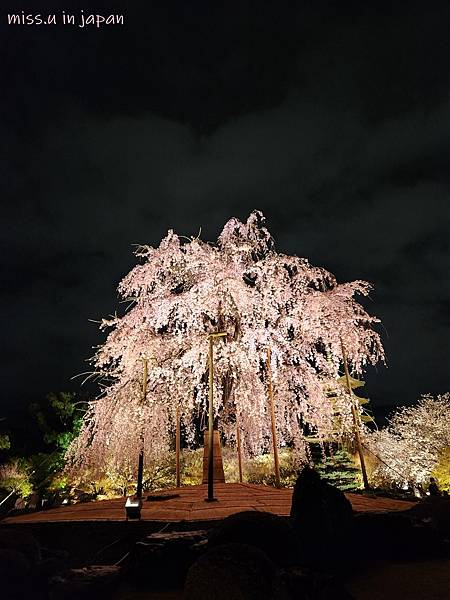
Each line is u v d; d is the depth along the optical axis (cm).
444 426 2847
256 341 1750
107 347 1820
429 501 952
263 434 1853
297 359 1866
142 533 985
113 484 2128
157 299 1870
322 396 1797
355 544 742
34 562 693
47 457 2522
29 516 1230
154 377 1716
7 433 2759
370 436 2136
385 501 1321
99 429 1734
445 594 573
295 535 672
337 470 2248
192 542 698
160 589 636
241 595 465
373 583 638
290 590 552
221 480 1755
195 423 1995
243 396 1755
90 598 612
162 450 1803
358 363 1836
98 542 990
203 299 1809
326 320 1836
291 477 2061
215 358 1789
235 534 652
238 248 1941
